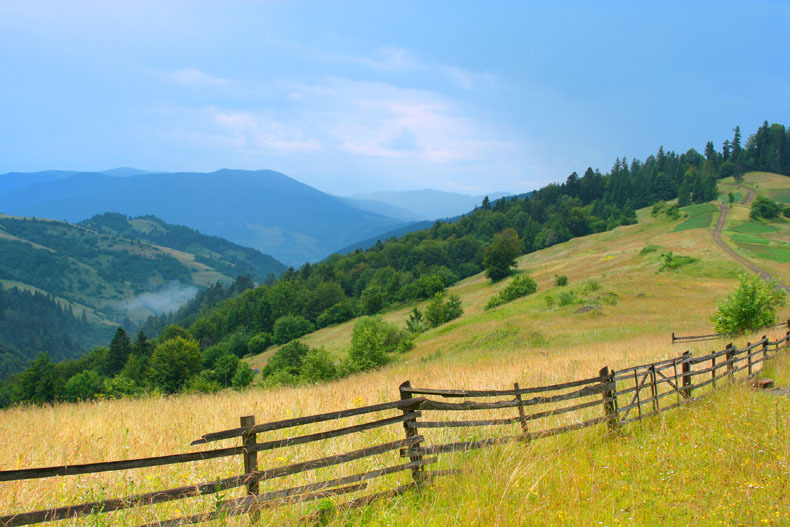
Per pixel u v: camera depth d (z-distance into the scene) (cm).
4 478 333
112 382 4328
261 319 12731
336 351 7606
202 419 945
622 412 911
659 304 5178
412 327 7606
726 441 693
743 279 2719
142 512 446
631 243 12275
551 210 19500
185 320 18450
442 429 734
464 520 472
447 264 15338
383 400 1081
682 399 974
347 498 505
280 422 466
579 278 8594
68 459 661
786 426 721
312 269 18312
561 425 798
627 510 508
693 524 473
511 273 11969
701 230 11656
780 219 12575
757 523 459
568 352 2692
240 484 442
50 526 414
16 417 1194
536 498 528
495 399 1067
